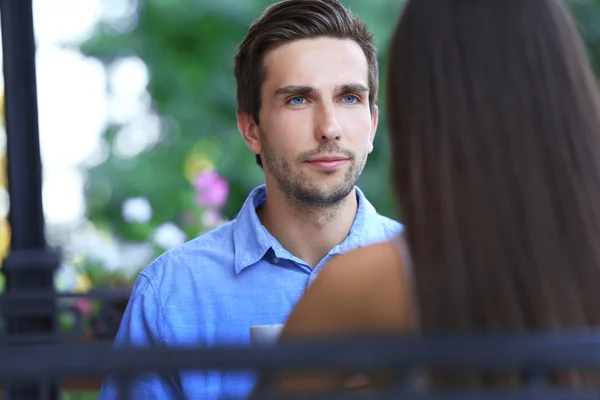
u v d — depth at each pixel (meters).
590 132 1.20
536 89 1.20
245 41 2.22
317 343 0.99
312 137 2.07
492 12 1.22
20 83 3.30
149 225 4.73
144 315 2.13
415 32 1.24
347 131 2.08
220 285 2.14
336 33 2.10
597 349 1.00
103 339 3.13
